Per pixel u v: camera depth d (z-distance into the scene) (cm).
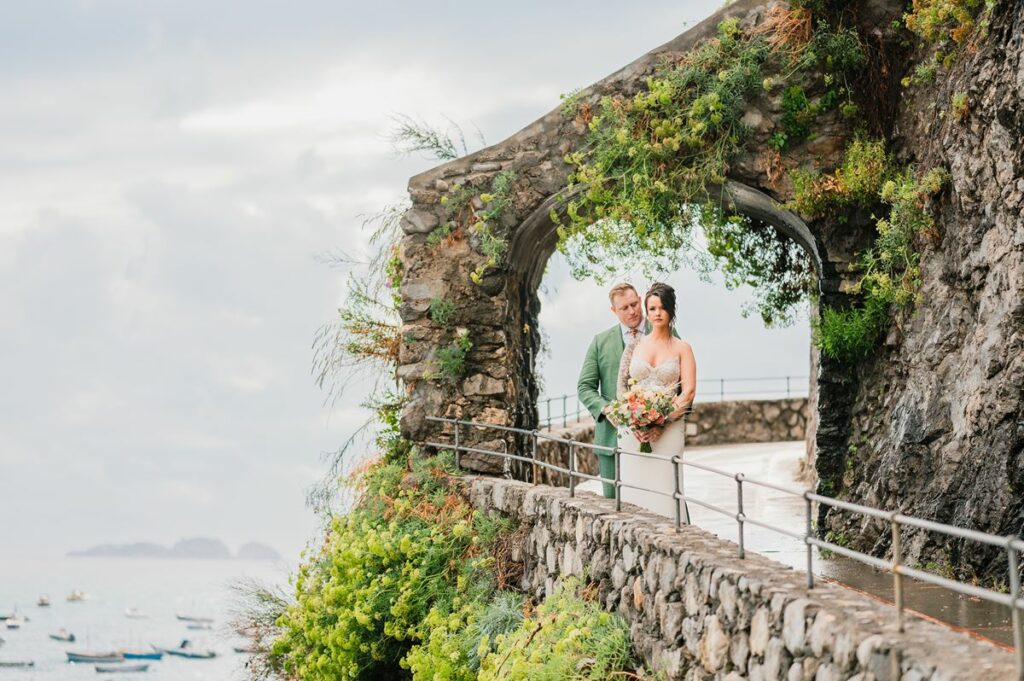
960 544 880
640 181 1189
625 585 795
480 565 1053
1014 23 912
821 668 530
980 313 916
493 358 1256
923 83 1105
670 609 717
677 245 1228
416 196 1272
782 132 1177
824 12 1166
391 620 1102
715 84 1176
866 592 770
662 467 872
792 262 1312
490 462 1230
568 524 909
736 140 1177
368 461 1322
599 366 978
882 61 1155
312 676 1152
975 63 960
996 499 853
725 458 2030
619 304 952
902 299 1064
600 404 959
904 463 998
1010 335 870
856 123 1163
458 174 1268
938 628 505
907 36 1145
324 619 1184
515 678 767
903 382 1067
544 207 1259
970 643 479
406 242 1275
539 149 1250
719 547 711
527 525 1016
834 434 1162
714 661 651
